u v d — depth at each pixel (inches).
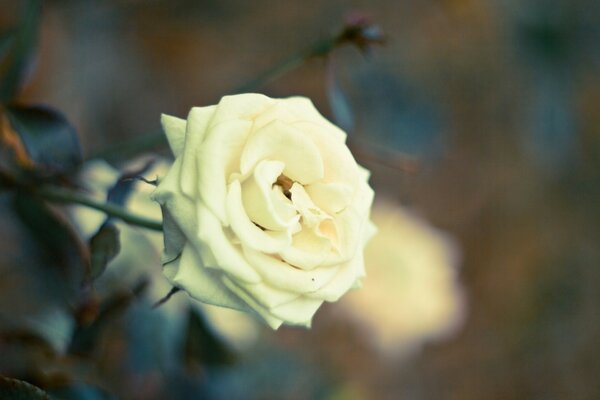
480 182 51.9
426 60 47.5
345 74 44.1
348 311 38.0
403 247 37.4
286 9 47.9
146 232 26.8
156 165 24.9
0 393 20.2
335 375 43.8
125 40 43.4
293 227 19.3
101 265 21.3
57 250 25.0
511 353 53.6
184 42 45.6
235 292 18.9
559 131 42.3
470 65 48.5
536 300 53.9
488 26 47.8
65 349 26.2
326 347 46.4
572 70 42.5
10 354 26.4
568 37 42.5
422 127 43.4
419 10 48.1
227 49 46.7
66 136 23.5
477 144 50.8
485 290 53.4
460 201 51.8
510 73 48.6
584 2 42.8
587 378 54.3
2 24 33.9
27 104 23.4
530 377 53.4
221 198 18.7
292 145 19.3
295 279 19.0
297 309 19.2
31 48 25.6
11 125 23.2
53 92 37.7
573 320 54.9
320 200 19.8
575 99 43.4
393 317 37.3
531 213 53.6
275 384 39.3
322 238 19.5
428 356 51.8
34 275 28.4
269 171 19.1
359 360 47.4
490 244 53.1
